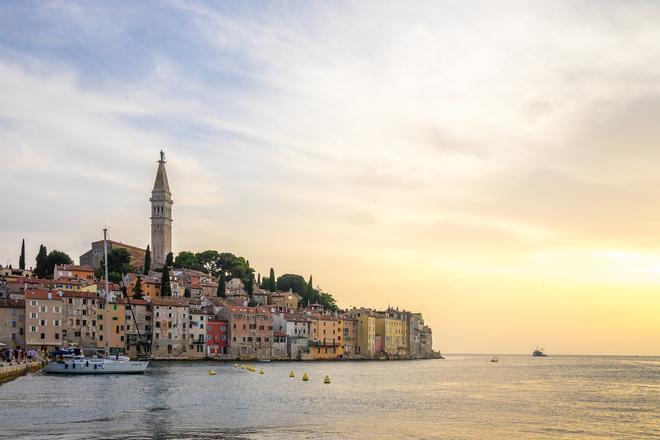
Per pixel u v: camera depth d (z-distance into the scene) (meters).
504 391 159.00
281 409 110.19
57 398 116.38
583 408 121.06
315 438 83.12
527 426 97.25
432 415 107.38
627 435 90.88
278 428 89.88
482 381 198.62
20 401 111.56
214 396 127.50
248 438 82.06
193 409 106.94
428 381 191.25
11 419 93.12
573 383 194.62
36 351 199.38
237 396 129.00
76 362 172.38
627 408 121.56
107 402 112.50
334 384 168.88
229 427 89.81
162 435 82.81
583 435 90.44
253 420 96.56
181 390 137.00
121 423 91.12
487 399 136.12
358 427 92.44
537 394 151.12
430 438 85.69
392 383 178.88
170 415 99.69
